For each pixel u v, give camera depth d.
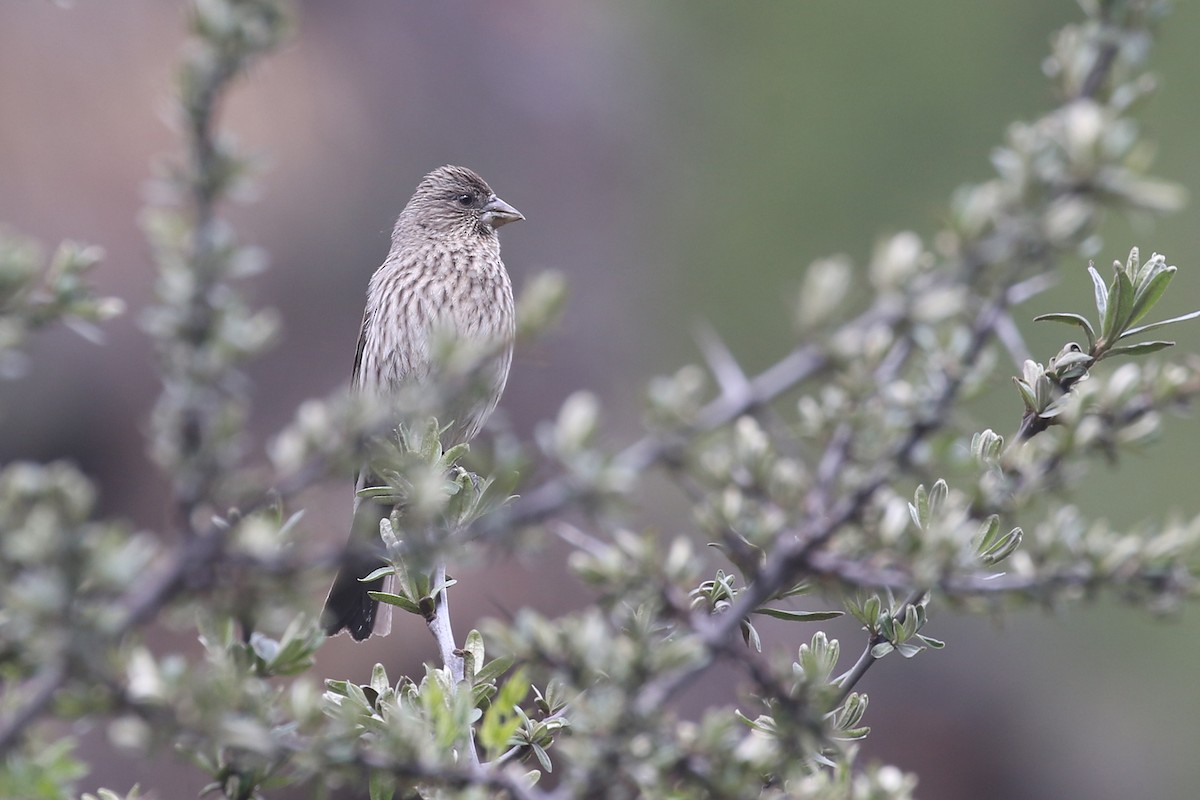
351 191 23.33
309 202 22.72
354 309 22.67
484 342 4.89
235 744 4.27
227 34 4.44
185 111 4.50
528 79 26.16
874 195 28.08
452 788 4.91
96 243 20.67
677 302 26.97
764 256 27.64
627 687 4.68
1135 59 5.57
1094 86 5.57
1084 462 5.46
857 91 28.64
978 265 4.89
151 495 20.25
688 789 5.09
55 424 20.03
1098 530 5.17
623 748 4.63
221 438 4.32
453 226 12.20
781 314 27.20
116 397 20.19
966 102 28.22
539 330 4.86
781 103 28.77
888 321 5.00
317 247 22.59
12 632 4.08
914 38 28.55
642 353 25.95
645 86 27.70
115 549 3.94
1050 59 5.68
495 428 4.58
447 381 4.73
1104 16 5.60
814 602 9.62
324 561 4.34
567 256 25.67
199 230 4.54
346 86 23.95
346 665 18.22
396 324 11.82
